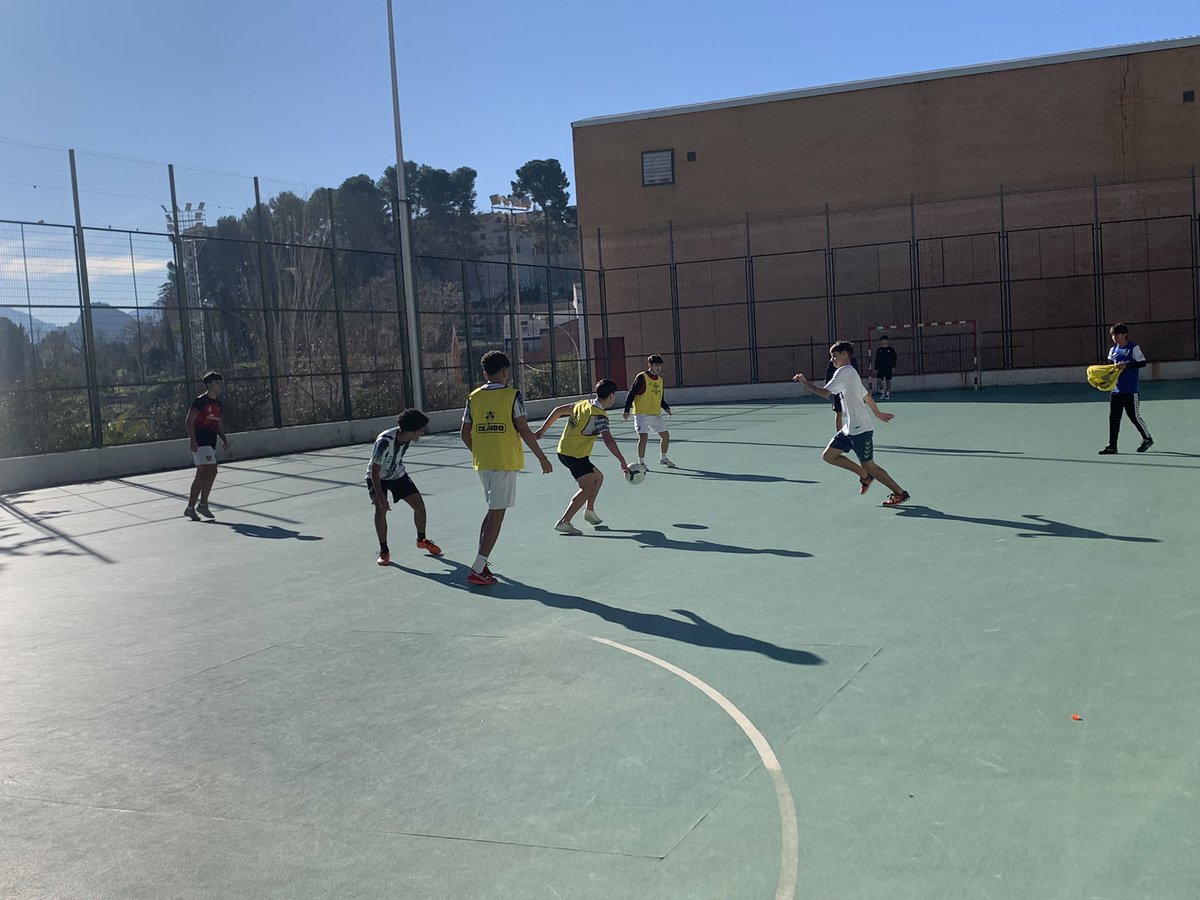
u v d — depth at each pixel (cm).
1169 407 2288
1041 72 3509
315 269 2611
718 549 958
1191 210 3388
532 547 1026
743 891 347
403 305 2867
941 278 3638
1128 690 514
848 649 617
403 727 532
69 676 668
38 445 1991
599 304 3975
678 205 3909
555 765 467
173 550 1168
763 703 531
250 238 2431
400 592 859
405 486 1001
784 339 3809
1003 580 767
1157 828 372
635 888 354
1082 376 3384
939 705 510
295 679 630
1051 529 952
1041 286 3534
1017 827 379
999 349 3594
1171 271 3406
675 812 411
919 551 894
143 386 2180
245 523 1352
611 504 1290
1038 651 588
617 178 3972
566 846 389
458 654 661
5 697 628
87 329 2075
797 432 2264
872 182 3700
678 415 3039
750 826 394
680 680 578
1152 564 785
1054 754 442
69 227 2031
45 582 1017
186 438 2239
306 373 2541
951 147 3612
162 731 550
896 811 398
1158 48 3394
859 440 1127
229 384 2359
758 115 3809
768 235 3819
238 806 446
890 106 3669
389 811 431
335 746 512
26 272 1967
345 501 1517
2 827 437
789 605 732
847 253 3725
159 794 464
